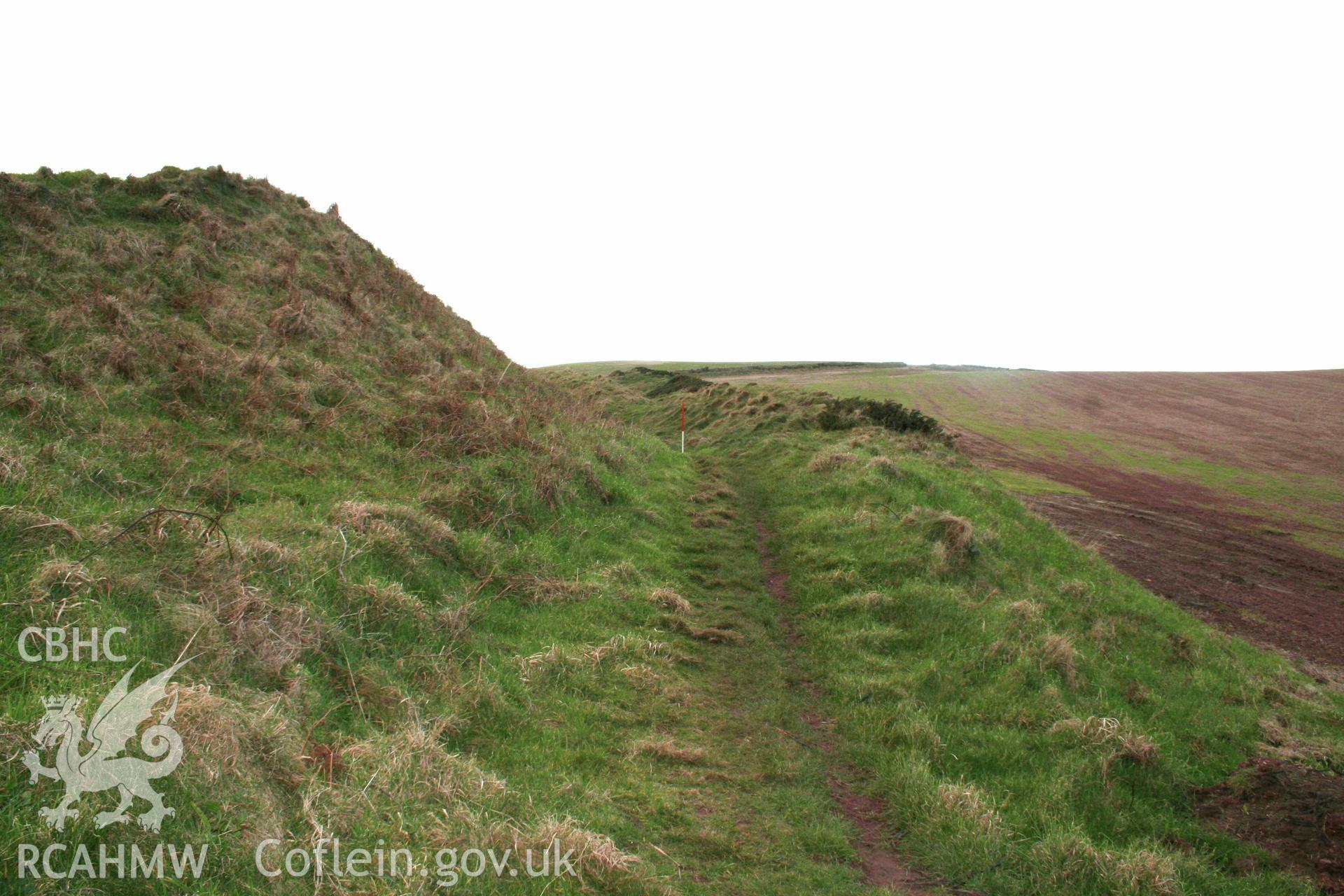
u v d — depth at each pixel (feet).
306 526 25.79
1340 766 24.80
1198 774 23.53
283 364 40.16
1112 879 17.51
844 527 43.55
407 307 62.18
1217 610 46.80
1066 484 88.53
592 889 14.35
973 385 198.70
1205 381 204.03
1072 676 27.89
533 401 57.00
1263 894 18.19
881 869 17.71
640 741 21.54
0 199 40.47
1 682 13.50
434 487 34.47
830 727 24.52
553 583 30.99
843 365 270.87
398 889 12.33
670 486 54.95
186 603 17.87
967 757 22.94
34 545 18.08
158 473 27.02
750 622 32.76
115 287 39.04
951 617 32.07
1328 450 114.62
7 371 29.43
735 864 16.90
